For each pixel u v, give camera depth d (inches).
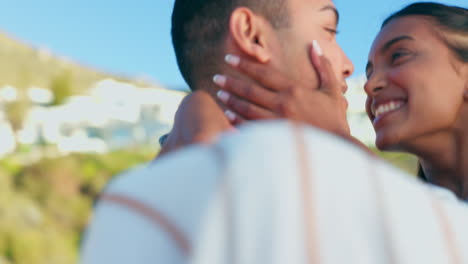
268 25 68.3
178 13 77.4
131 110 1189.7
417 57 95.5
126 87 1232.2
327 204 25.7
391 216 26.7
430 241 27.1
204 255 24.6
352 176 26.9
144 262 26.0
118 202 28.0
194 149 28.7
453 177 95.3
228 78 64.9
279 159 26.1
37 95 1171.3
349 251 25.1
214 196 25.5
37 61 1961.1
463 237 28.4
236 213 25.1
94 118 1166.3
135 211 27.1
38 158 714.2
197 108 43.5
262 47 67.9
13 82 1201.4
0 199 565.0
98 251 27.6
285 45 68.3
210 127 40.3
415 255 26.4
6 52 2030.0
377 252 25.7
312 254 24.6
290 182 25.6
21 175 652.7
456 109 93.6
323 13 70.2
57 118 1143.0
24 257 521.7
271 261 24.2
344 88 72.9
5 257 517.3
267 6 68.5
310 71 68.0
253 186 25.5
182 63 76.7
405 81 94.3
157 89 1266.0
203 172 26.5
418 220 27.5
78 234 602.2
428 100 92.7
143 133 1170.0
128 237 26.8
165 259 25.6
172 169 27.5
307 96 61.9
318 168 26.4
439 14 97.3
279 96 61.7
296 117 60.1
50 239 547.8
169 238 25.8
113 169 725.3
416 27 97.4
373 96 98.1
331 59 70.4
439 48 95.4
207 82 72.0
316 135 28.2
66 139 1090.7
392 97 95.9
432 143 94.6
